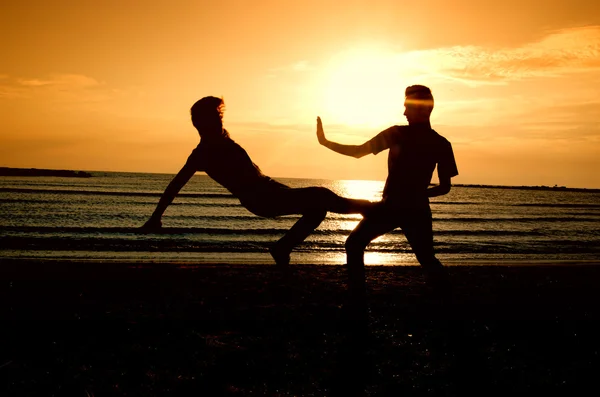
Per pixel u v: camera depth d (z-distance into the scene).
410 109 5.36
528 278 11.38
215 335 6.06
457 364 5.18
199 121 4.73
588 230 30.98
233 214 33.69
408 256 17.72
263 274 10.54
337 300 8.25
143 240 19.73
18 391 4.23
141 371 4.80
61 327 6.22
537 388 4.56
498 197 87.62
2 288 8.52
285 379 4.70
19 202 37.00
